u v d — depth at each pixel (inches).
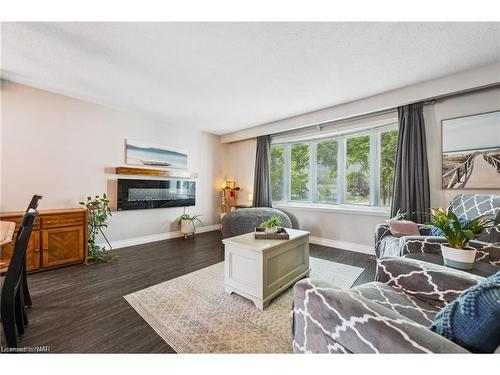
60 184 121.1
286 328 63.4
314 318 36.5
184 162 180.9
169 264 115.0
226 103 132.0
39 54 83.2
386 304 45.1
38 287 88.3
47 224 104.8
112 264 114.7
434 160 109.3
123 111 145.8
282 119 162.4
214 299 79.3
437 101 108.1
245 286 77.1
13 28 68.6
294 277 89.1
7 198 106.1
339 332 32.3
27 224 53.0
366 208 142.3
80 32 70.6
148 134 159.0
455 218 61.0
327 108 139.1
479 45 76.5
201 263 116.6
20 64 90.6
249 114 151.9
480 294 26.0
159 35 72.0
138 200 151.6
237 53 81.7
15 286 53.1
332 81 103.7
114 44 76.9
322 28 68.6
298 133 168.7
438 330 30.5
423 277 49.3
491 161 94.3
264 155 183.0
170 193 170.6
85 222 116.9
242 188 206.8
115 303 76.6
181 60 86.5
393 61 86.6
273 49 79.1
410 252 73.2
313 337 36.7
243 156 205.9
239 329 62.9
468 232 56.4
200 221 193.9
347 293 35.1
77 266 111.7
